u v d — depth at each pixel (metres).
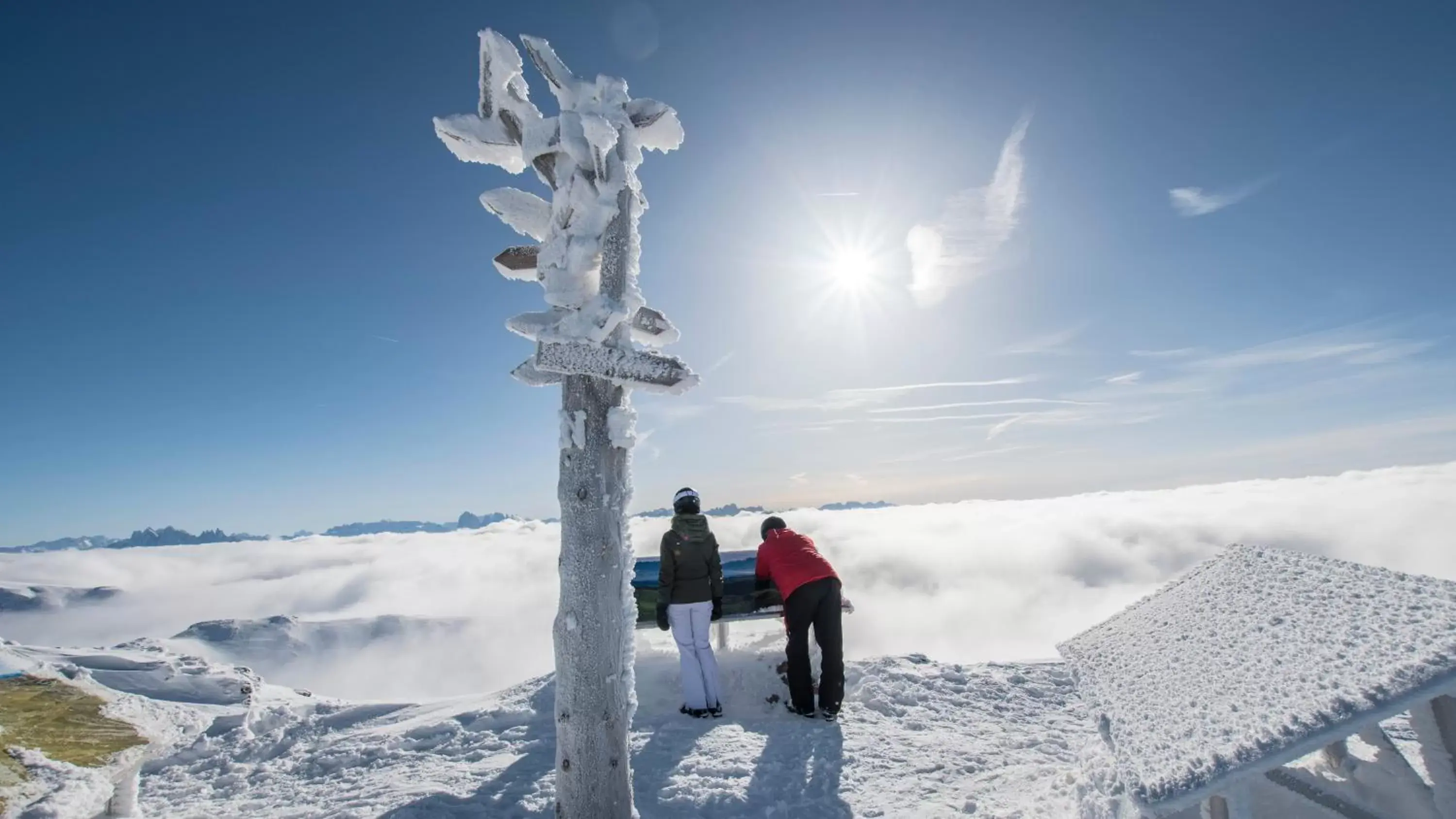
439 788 4.05
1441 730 2.30
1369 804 2.49
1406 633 2.05
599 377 3.16
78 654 8.71
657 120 3.40
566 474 3.19
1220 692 2.36
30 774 3.12
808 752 4.42
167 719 4.11
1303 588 2.70
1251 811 2.02
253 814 4.18
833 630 5.11
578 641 3.10
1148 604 3.60
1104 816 2.85
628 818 3.13
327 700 7.99
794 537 5.45
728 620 5.78
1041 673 6.02
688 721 5.02
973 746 4.53
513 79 3.37
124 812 3.89
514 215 3.40
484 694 6.57
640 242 3.41
